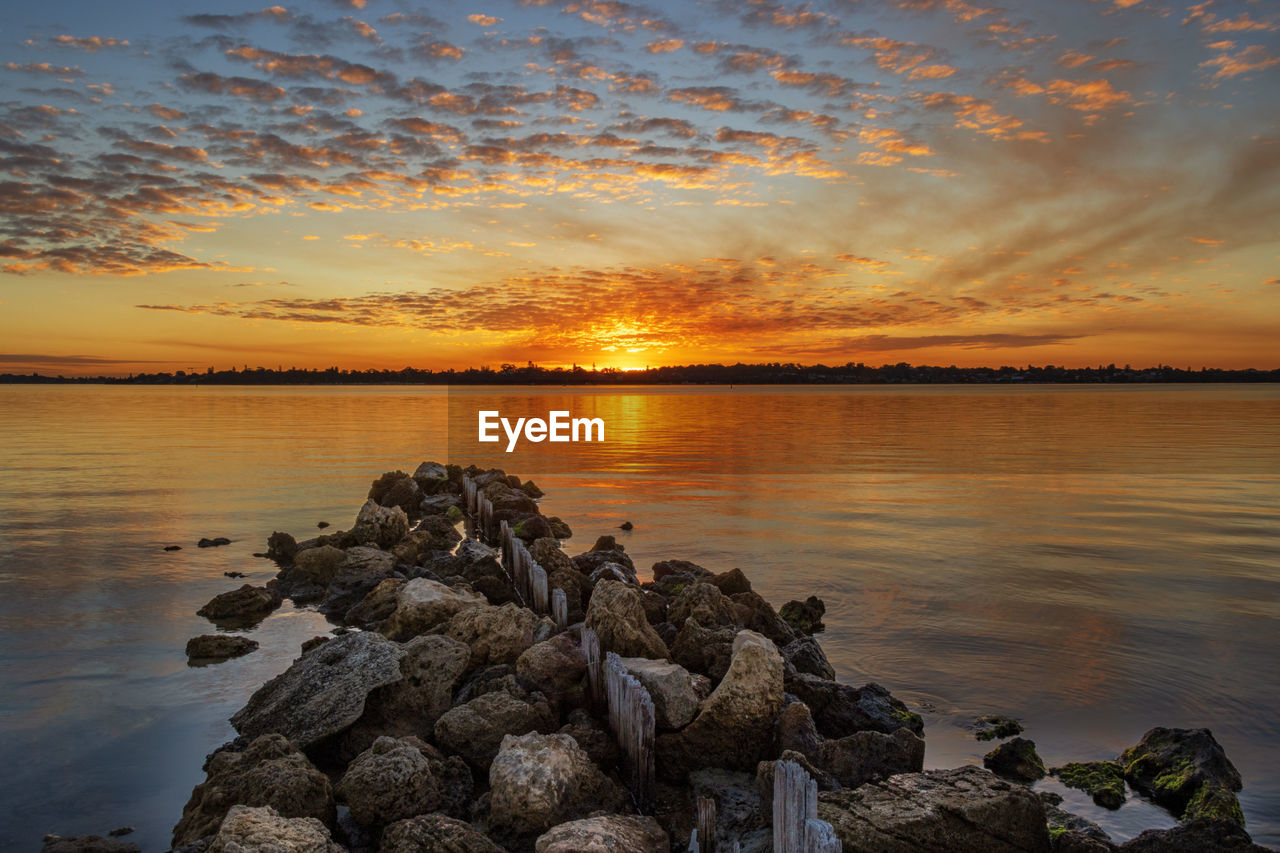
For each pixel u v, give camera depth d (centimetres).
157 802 1018
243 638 1647
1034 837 829
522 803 881
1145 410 13388
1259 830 999
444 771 984
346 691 1141
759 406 16775
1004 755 1151
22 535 2823
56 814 988
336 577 2066
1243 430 8444
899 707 1347
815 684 1228
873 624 1873
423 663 1207
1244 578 2312
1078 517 3388
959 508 3641
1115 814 1025
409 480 3759
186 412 12175
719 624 1502
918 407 15662
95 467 4872
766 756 1052
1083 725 1320
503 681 1184
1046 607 2019
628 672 1136
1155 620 1909
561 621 1559
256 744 958
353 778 905
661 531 3100
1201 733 1128
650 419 11744
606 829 821
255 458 5594
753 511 3575
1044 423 10038
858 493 4144
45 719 1264
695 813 954
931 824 818
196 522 3130
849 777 1009
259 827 753
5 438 6981
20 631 1725
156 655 1567
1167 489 4216
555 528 2934
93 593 2050
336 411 13162
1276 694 1455
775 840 740
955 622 1891
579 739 1052
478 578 2073
